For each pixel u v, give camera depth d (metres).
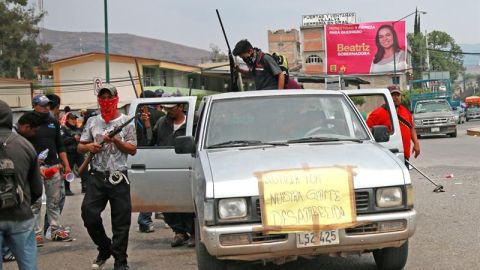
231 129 6.31
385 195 5.18
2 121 4.93
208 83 52.94
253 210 5.06
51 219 8.71
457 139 27.09
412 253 6.81
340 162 5.40
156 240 8.55
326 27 58.31
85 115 15.06
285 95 6.63
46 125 8.49
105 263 7.33
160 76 47.81
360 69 58.47
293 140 6.17
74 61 48.50
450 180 12.73
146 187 7.66
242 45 8.18
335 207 5.07
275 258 5.18
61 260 7.54
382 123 8.44
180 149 6.23
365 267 6.45
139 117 8.52
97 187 6.62
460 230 7.82
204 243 5.17
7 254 7.64
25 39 59.03
